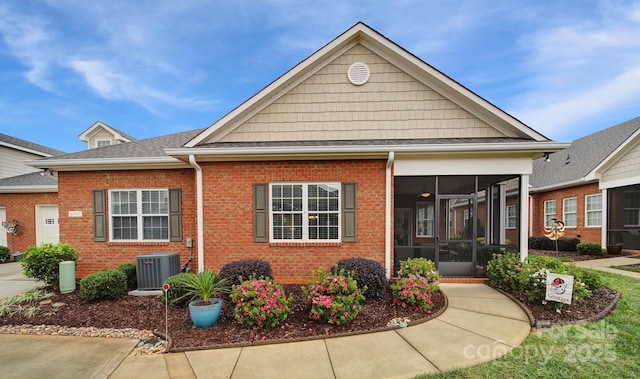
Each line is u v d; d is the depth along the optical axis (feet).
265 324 15.53
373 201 24.31
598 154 45.34
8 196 41.81
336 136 26.32
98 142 44.91
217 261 24.64
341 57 26.58
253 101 25.90
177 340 14.55
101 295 20.02
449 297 20.62
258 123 26.55
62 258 23.59
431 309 18.12
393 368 11.89
